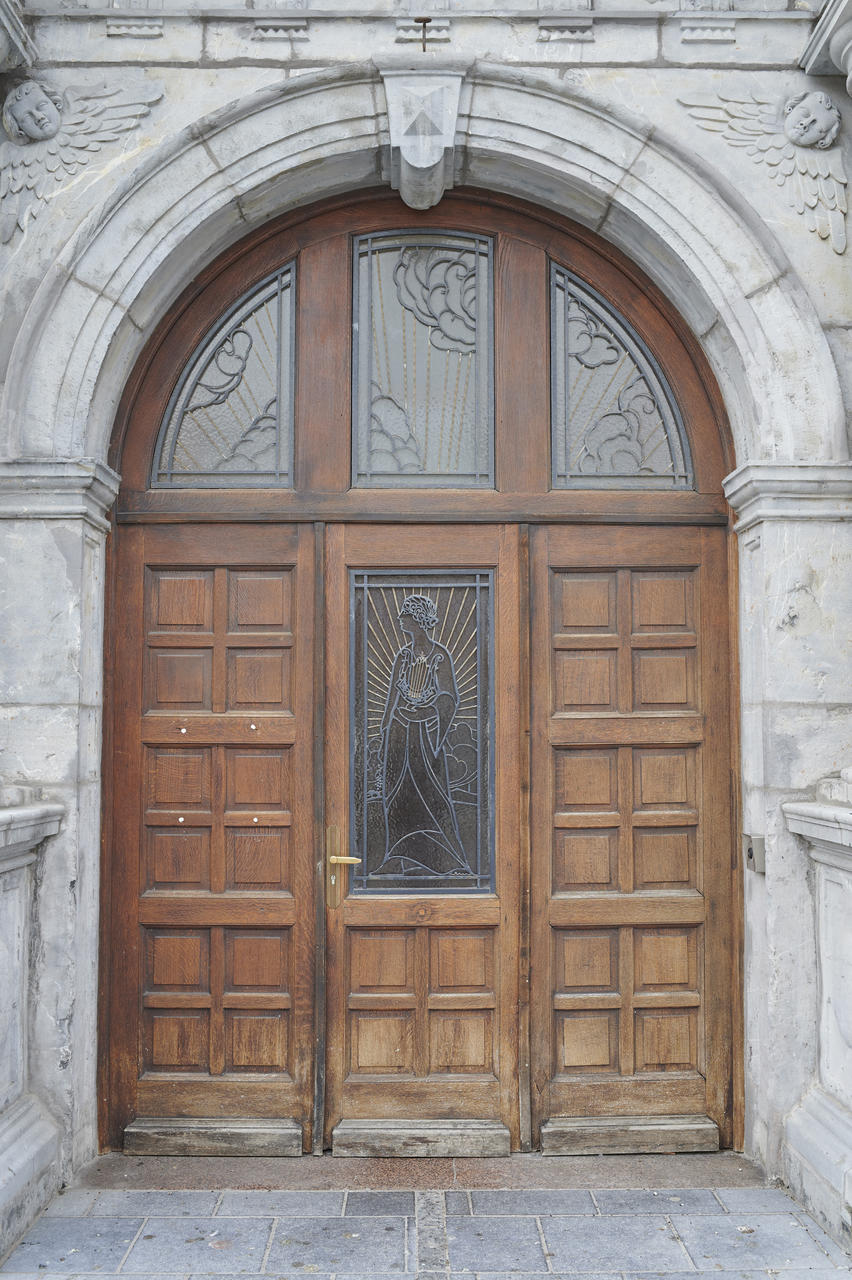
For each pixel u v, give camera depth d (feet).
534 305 11.35
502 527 11.20
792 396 10.48
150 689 11.09
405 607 11.18
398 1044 10.93
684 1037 11.07
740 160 10.76
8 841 8.80
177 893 10.98
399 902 10.94
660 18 10.75
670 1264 8.64
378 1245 8.91
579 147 10.62
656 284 11.32
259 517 11.08
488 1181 10.14
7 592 10.19
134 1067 10.85
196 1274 8.46
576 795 11.15
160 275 10.68
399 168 10.80
